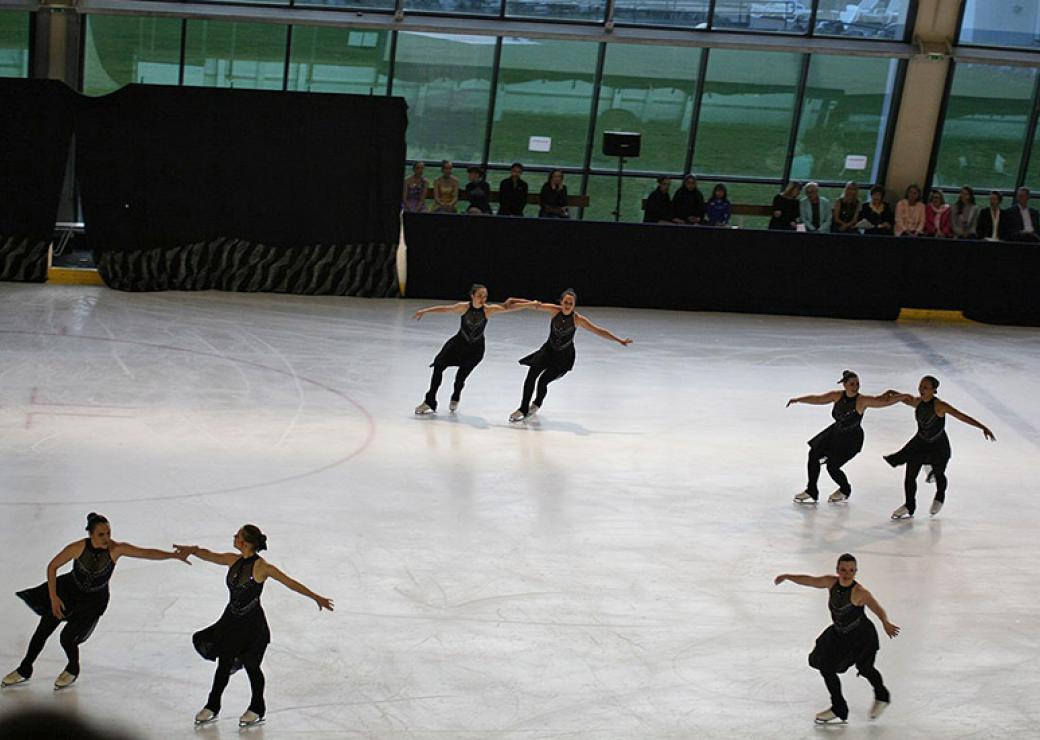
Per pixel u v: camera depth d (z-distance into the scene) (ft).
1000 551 68.28
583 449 80.23
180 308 110.32
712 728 48.32
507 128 139.03
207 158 116.06
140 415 79.82
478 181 128.57
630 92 137.69
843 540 68.44
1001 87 136.77
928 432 71.56
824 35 135.74
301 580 58.03
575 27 134.41
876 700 49.70
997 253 126.72
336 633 53.47
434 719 47.44
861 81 137.49
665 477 76.23
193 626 52.95
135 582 56.49
